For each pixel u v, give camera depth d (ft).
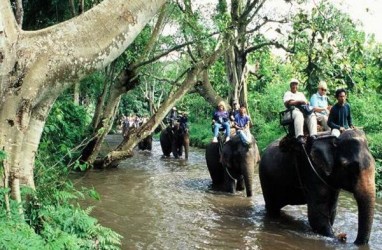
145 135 48.37
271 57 87.61
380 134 49.62
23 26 43.57
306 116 25.71
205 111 114.62
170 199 33.76
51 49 15.53
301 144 25.29
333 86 30.81
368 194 22.31
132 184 40.50
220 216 28.40
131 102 156.04
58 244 14.34
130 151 49.47
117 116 169.89
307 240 23.18
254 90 89.30
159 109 47.37
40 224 16.88
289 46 37.19
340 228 25.72
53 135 37.50
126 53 48.32
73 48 15.66
